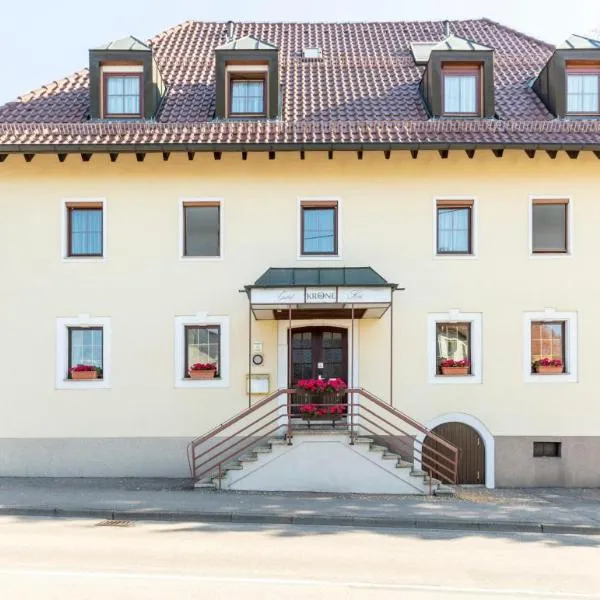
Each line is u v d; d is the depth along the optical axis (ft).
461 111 57.62
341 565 30.48
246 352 54.90
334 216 56.13
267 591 26.40
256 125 55.11
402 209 55.62
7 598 25.13
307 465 49.39
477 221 55.57
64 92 61.16
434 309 55.31
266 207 55.52
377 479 49.24
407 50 69.31
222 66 57.06
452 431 55.06
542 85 59.67
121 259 55.31
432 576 29.14
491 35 72.33
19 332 55.11
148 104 56.90
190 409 54.60
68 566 29.53
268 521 40.14
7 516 40.86
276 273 52.65
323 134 54.03
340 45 70.54
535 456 55.11
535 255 55.52
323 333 55.77
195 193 55.52
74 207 56.03
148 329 55.06
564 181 55.77
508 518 40.83
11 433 54.70
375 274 52.03
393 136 53.72
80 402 54.80
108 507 41.73
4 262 55.36
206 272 55.26
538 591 27.48
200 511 40.75
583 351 55.26
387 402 54.80
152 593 25.91
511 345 55.26
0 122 55.93
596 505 46.37
